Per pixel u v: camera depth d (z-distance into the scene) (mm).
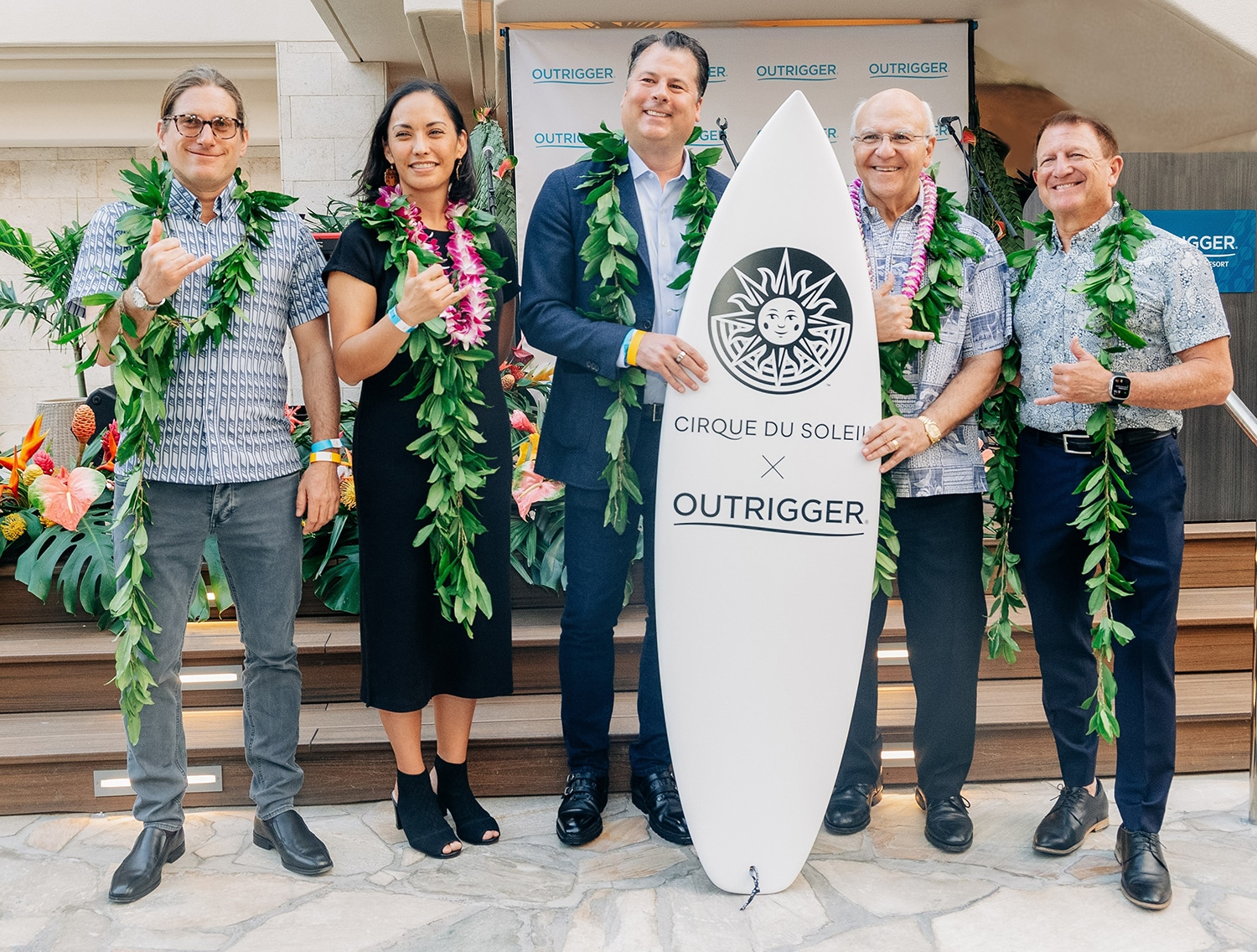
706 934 1832
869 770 2348
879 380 1990
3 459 3219
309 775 2441
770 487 1968
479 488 2096
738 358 1967
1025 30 4070
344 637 2836
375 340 1895
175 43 5434
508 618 2162
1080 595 2146
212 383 1956
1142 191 3527
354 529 3113
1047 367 2062
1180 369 1914
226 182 1989
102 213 1952
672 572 2006
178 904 1957
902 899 1965
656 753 2311
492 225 2111
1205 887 2010
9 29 5359
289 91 5414
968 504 2156
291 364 5145
